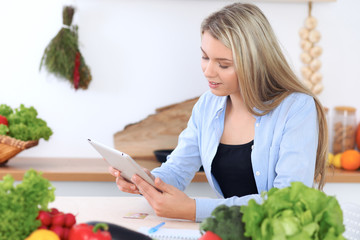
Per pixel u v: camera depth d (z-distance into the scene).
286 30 2.79
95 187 2.43
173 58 2.80
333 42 2.80
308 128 1.49
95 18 2.76
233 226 0.95
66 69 2.66
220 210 0.98
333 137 2.76
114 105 2.81
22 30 2.76
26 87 2.79
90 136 2.82
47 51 2.67
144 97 2.81
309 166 1.45
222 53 1.42
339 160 2.62
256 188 1.65
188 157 1.73
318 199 0.93
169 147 2.78
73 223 0.97
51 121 2.81
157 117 2.77
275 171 1.54
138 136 2.78
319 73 2.74
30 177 0.94
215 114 1.67
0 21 2.75
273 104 1.53
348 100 2.84
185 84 2.81
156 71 2.80
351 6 2.79
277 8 2.77
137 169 1.36
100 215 1.46
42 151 2.81
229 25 1.42
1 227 0.89
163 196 1.39
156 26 2.78
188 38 2.79
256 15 1.47
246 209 0.92
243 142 1.63
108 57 2.78
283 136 1.50
